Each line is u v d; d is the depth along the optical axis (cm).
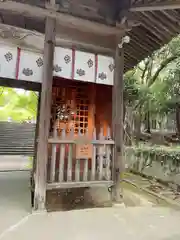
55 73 459
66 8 464
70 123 623
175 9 462
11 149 1466
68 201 516
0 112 2298
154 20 521
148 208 470
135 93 1101
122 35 521
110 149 496
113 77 511
